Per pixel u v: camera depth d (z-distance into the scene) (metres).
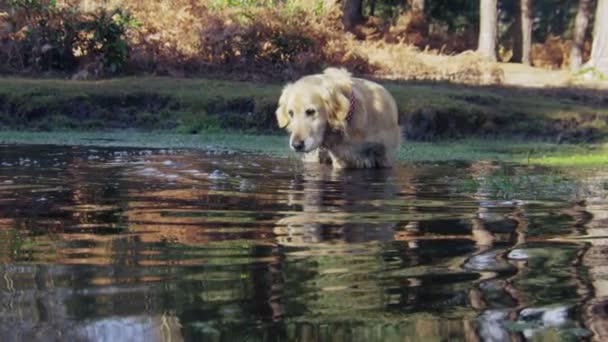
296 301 3.16
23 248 4.18
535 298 3.25
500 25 44.28
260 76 19.20
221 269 3.71
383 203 6.11
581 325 2.91
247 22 20.05
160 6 20.91
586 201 6.29
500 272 3.70
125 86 15.51
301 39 20.16
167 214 5.39
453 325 2.89
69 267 3.73
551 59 36.41
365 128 9.37
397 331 2.82
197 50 19.47
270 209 5.70
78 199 6.09
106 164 8.72
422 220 5.25
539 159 10.69
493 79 21.83
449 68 22.02
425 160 10.46
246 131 14.25
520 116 15.00
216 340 2.71
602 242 4.48
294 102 9.08
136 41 19.23
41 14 18.48
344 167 9.30
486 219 5.31
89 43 18.09
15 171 7.93
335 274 3.62
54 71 18.11
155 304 3.11
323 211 5.62
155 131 14.09
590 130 14.91
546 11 43.62
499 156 11.13
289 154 10.64
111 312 3.00
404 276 3.60
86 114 14.40
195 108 14.72
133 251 4.11
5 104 14.12
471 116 14.40
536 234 4.75
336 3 25.80
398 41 32.41
